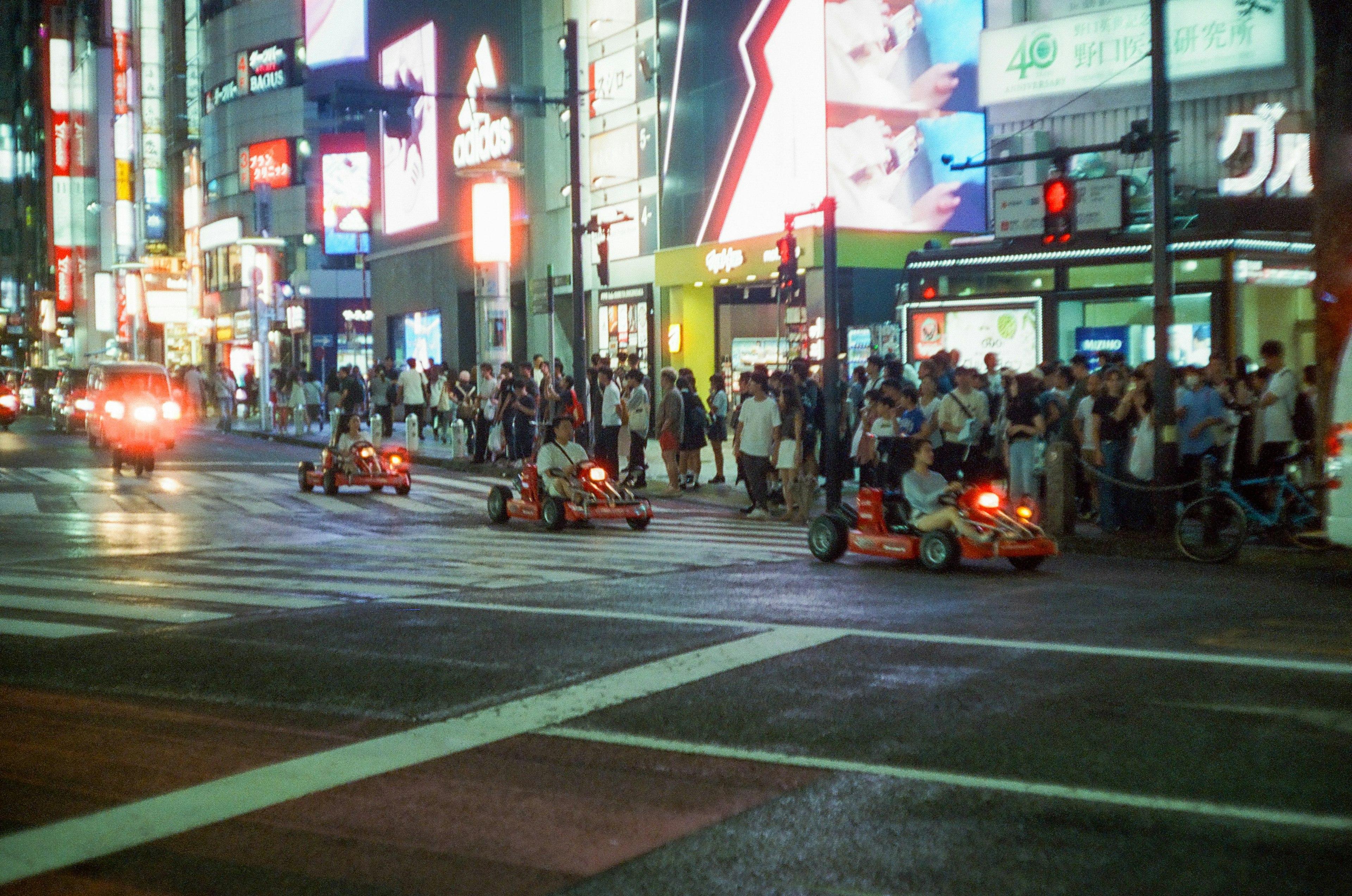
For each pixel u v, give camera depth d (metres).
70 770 6.17
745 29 33.69
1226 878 4.72
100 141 114.94
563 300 42.38
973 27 33.88
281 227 76.56
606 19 39.19
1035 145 28.47
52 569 13.52
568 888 4.68
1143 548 14.55
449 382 37.00
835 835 5.22
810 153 31.97
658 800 5.69
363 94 20.80
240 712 7.28
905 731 6.77
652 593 11.61
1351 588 11.83
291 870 4.86
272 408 46.62
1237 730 6.70
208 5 83.38
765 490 19.12
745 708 7.27
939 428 17.44
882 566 13.55
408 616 10.39
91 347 119.75
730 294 37.53
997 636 9.38
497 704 7.41
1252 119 25.53
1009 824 5.32
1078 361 17.12
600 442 23.03
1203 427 15.52
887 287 32.62
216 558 14.45
